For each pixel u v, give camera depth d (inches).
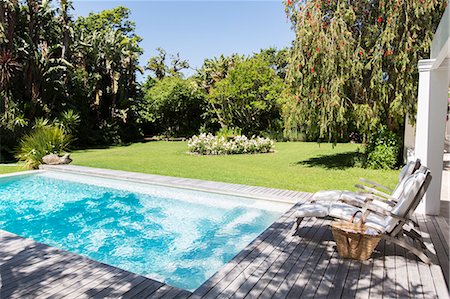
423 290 113.0
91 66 890.1
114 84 897.5
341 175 366.3
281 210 250.7
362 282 118.6
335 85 352.8
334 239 153.8
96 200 296.4
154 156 557.9
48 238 213.6
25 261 139.6
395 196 168.7
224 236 210.7
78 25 972.6
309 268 130.1
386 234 139.3
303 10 369.7
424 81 200.5
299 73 376.2
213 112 951.0
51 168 416.5
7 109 578.6
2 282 120.3
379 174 369.7
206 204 278.1
